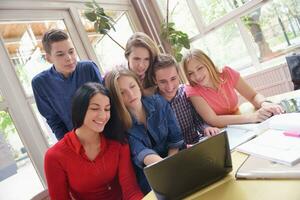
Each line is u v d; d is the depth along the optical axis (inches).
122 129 51.2
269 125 46.3
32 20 96.0
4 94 80.8
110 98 50.1
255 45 125.6
